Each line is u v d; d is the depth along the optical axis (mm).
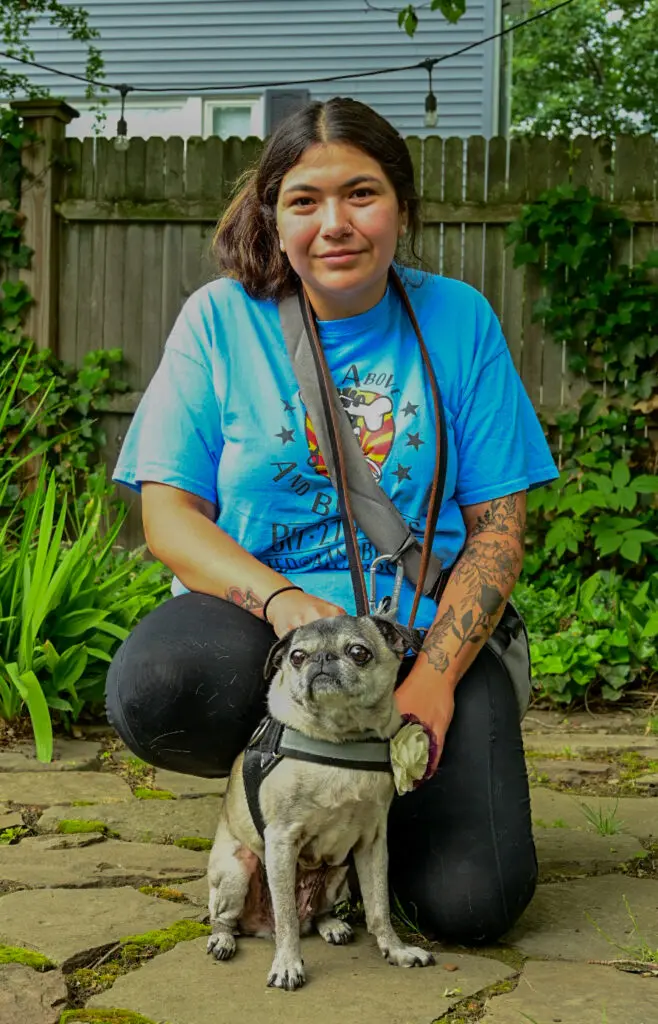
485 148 6727
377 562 2520
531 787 3793
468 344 2734
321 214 2471
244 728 2576
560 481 6418
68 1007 2109
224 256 2770
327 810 2209
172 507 2637
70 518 6566
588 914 2629
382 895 2330
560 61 27594
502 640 2672
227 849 2408
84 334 7160
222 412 2645
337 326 2641
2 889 2723
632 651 5078
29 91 9344
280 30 11734
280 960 2217
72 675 4312
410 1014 2076
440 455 2596
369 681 2148
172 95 11992
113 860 2939
